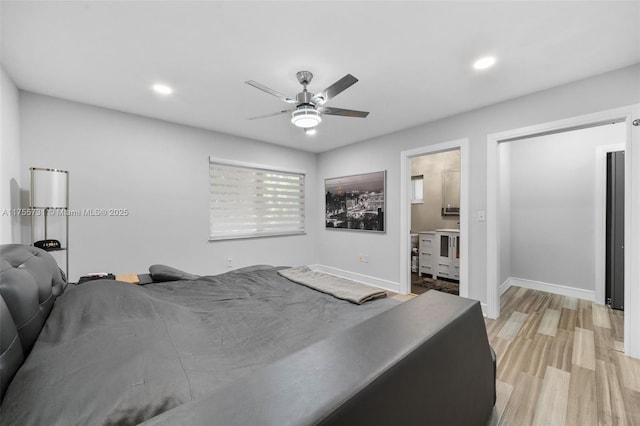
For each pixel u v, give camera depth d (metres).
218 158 3.88
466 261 3.13
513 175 4.22
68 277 2.73
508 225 4.14
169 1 1.50
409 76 2.33
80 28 1.71
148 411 0.68
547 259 3.92
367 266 4.38
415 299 1.37
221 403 0.54
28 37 1.78
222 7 1.55
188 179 3.60
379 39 1.85
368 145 4.30
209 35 1.79
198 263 3.70
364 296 1.72
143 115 3.21
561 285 3.79
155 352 0.89
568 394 1.73
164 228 3.39
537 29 1.75
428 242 4.92
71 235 2.78
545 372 1.97
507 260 4.10
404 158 3.80
